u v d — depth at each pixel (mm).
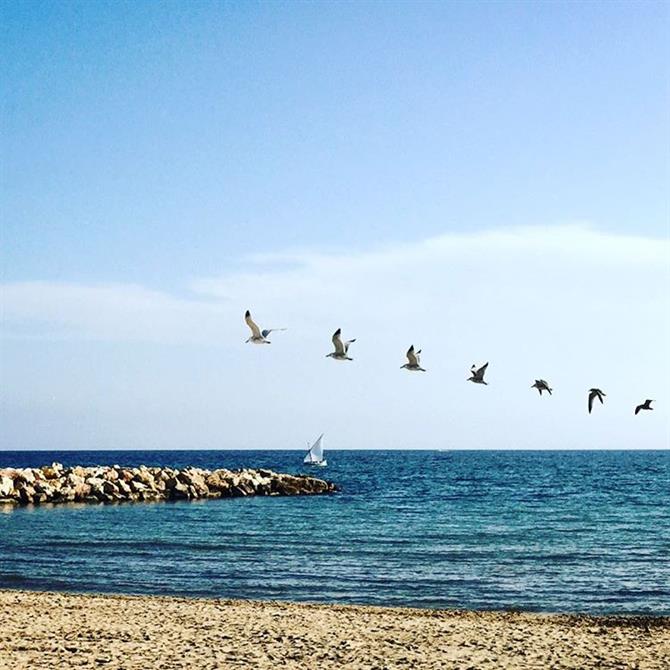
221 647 21219
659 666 20297
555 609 29328
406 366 24797
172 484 79062
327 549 43312
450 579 34781
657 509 69062
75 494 72750
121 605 27219
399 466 182875
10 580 34188
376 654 20875
